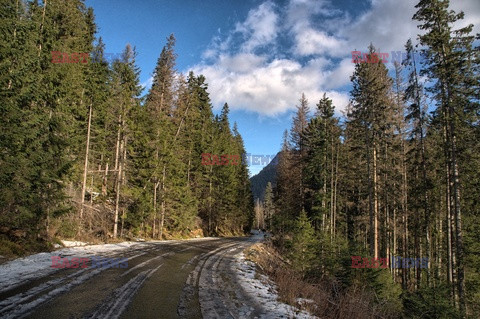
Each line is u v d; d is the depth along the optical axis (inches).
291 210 1278.3
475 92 598.9
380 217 1072.8
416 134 794.8
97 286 289.4
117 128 928.9
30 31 510.3
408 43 797.9
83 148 860.0
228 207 1812.3
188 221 1301.7
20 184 469.1
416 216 973.8
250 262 606.2
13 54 456.8
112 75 987.9
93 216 830.5
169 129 1205.7
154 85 1301.7
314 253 709.3
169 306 255.8
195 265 484.7
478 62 594.6
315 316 313.4
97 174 1075.9
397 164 967.0
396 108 861.2
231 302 298.8
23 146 482.0
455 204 620.4
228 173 1787.6
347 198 1382.9
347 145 1219.2
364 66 889.5
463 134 629.0
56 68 599.2
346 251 623.2
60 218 639.1
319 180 1174.3
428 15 687.1
